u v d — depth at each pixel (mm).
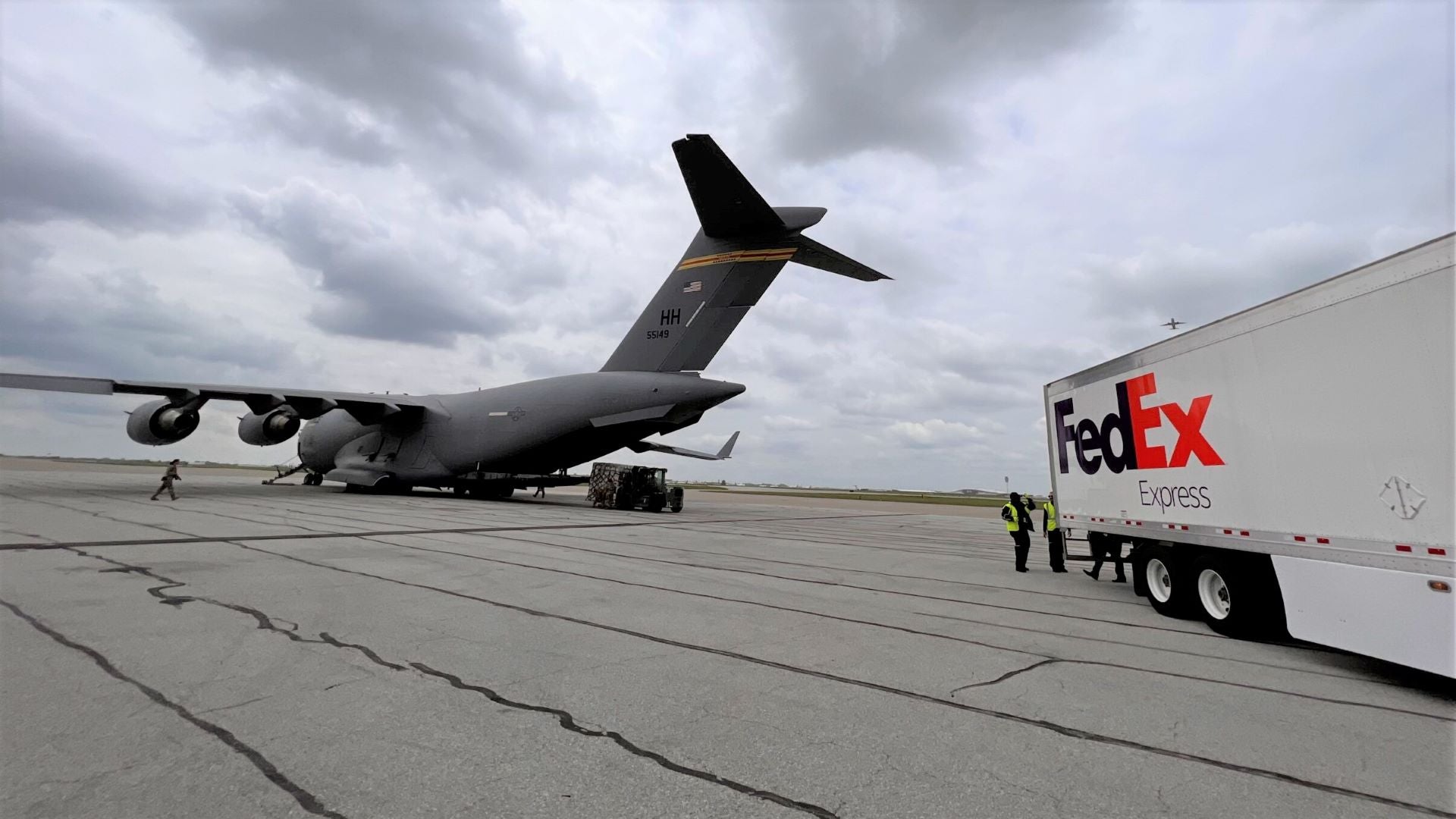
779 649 5793
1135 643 6609
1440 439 4926
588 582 8820
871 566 12117
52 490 23406
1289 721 4383
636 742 3701
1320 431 5965
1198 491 7602
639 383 22953
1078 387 10703
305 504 20672
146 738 3547
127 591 7059
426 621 6281
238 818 2773
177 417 22562
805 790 3195
